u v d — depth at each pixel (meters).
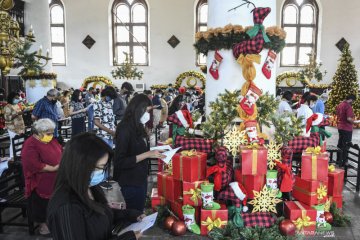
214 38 4.02
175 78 17.64
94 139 1.42
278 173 3.41
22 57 10.96
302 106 4.78
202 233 3.30
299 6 17.12
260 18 3.60
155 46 17.53
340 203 3.74
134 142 2.71
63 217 1.32
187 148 3.64
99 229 1.43
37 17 13.04
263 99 3.73
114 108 6.64
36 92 11.95
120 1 17.53
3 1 5.37
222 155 3.26
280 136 3.55
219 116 3.57
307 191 3.43
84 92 14.49
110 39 17.53
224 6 4.09
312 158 3.38
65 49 17.67
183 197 3.37
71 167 1.36
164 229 3.46
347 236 3.32
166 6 17.23
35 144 3.23
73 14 17.33
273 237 3.11
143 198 2.85
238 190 3.28
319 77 15.54
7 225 3.49
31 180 3.25
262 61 4.06
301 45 17.39
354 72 12.49
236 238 3.14
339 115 6.76
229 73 4.09
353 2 16.45
